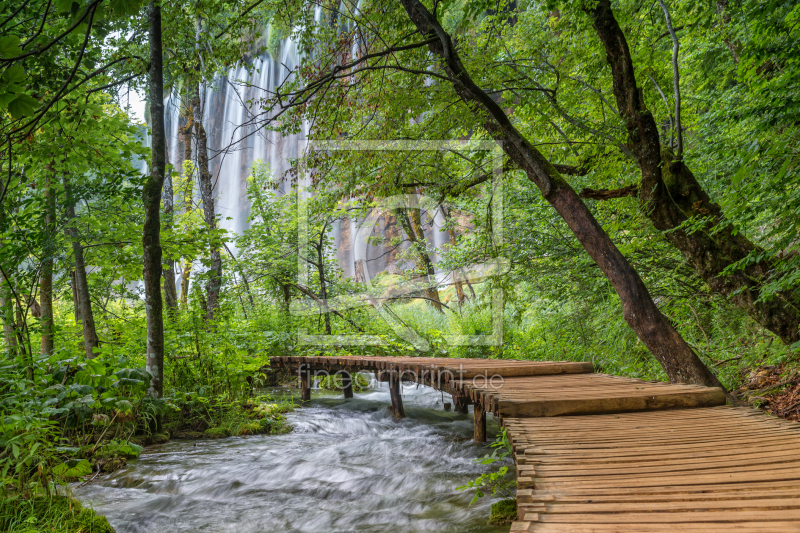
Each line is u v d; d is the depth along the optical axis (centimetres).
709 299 745
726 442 317
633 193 674
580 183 869
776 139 393
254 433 725
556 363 693
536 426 383
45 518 355
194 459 577
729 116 479
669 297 802
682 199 607
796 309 540
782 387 534
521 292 1051
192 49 692
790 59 415
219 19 688
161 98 712
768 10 417
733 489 231
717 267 580
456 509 417
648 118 609
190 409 763
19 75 196
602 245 603
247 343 984
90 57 600
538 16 812
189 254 854
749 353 642
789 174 392
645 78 780
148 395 680
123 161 748
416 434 727
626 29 782
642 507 211
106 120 713
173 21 681
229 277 1388
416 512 417
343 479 513
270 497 462
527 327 1309
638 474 260
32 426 403
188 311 875
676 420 391
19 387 478
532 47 804
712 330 751
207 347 836
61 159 686
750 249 573
